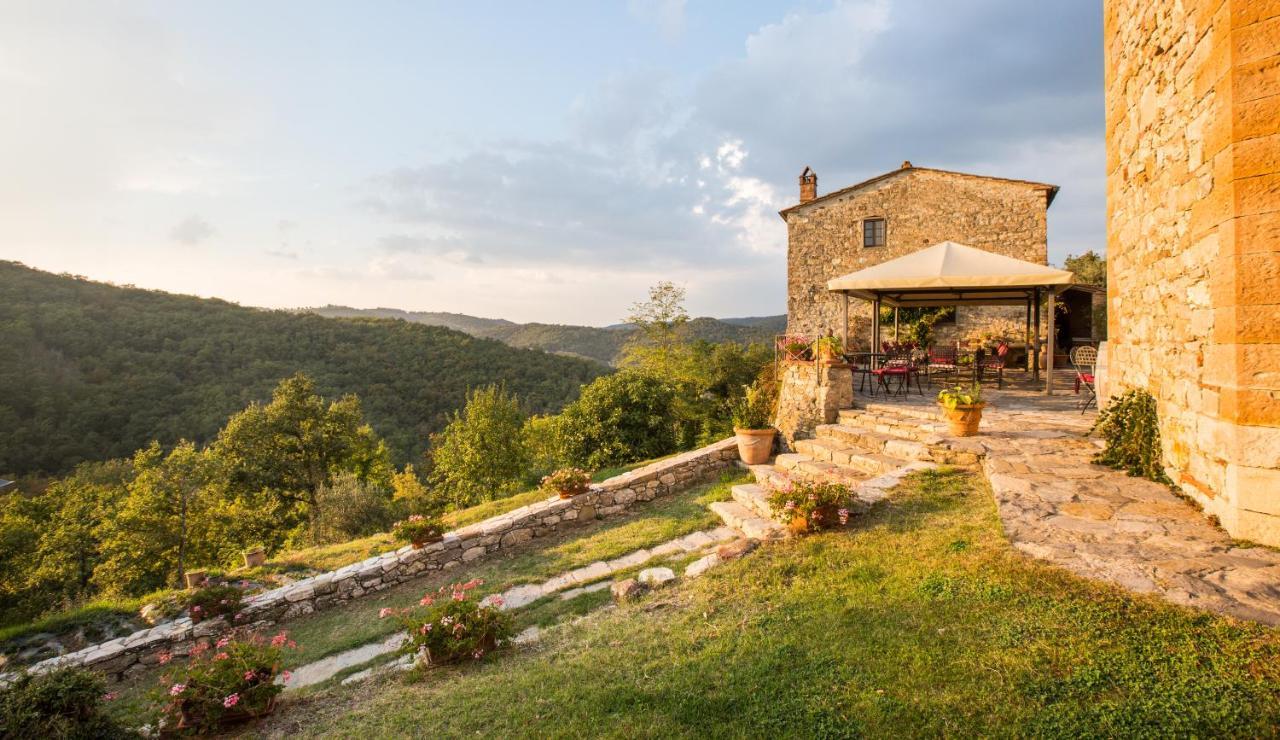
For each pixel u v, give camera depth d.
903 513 5.44
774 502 5.81
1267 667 2.48
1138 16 5.68
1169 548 3.76
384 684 4.98
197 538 24.48
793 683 3.07
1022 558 3.89
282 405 30.56
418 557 9.08
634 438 19.53
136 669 7.68
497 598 5.22
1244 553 3.59
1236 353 3.76
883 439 7.94
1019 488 5.14
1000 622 3.22
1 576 21.80
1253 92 3.62
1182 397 4.73
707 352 29.19
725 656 3.55
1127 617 3.02
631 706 3.19
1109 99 6.77
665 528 8.41
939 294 13.44
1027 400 10.18
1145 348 5.68
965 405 7.14
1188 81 4.49
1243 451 3.75
